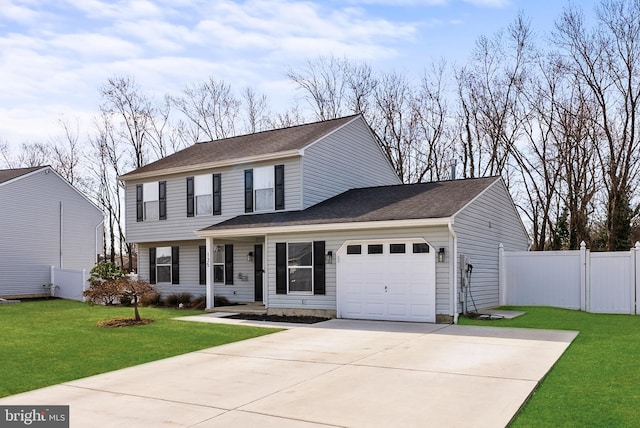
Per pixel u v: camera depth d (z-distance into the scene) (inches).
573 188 1130.0
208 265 747.4
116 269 638.5
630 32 992.9
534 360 367.9
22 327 574.6
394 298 594.2
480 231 679.1
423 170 1332.4
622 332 490.9
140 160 1566.2
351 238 621.9
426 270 577.0
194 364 381.1
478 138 1249.4
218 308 745.0
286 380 325.7
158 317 658.8
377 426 236.7
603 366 345.7
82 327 571.2
